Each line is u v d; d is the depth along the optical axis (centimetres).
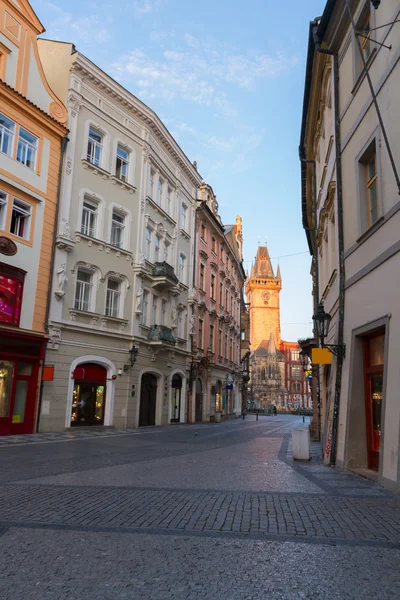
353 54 1215
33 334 1986
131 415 2600
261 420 4944
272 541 523
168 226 3294
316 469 1098
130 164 2756
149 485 843
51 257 2134
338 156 1309
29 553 473
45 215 2117
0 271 1866
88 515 620
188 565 448
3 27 1972
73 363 2220
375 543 519
